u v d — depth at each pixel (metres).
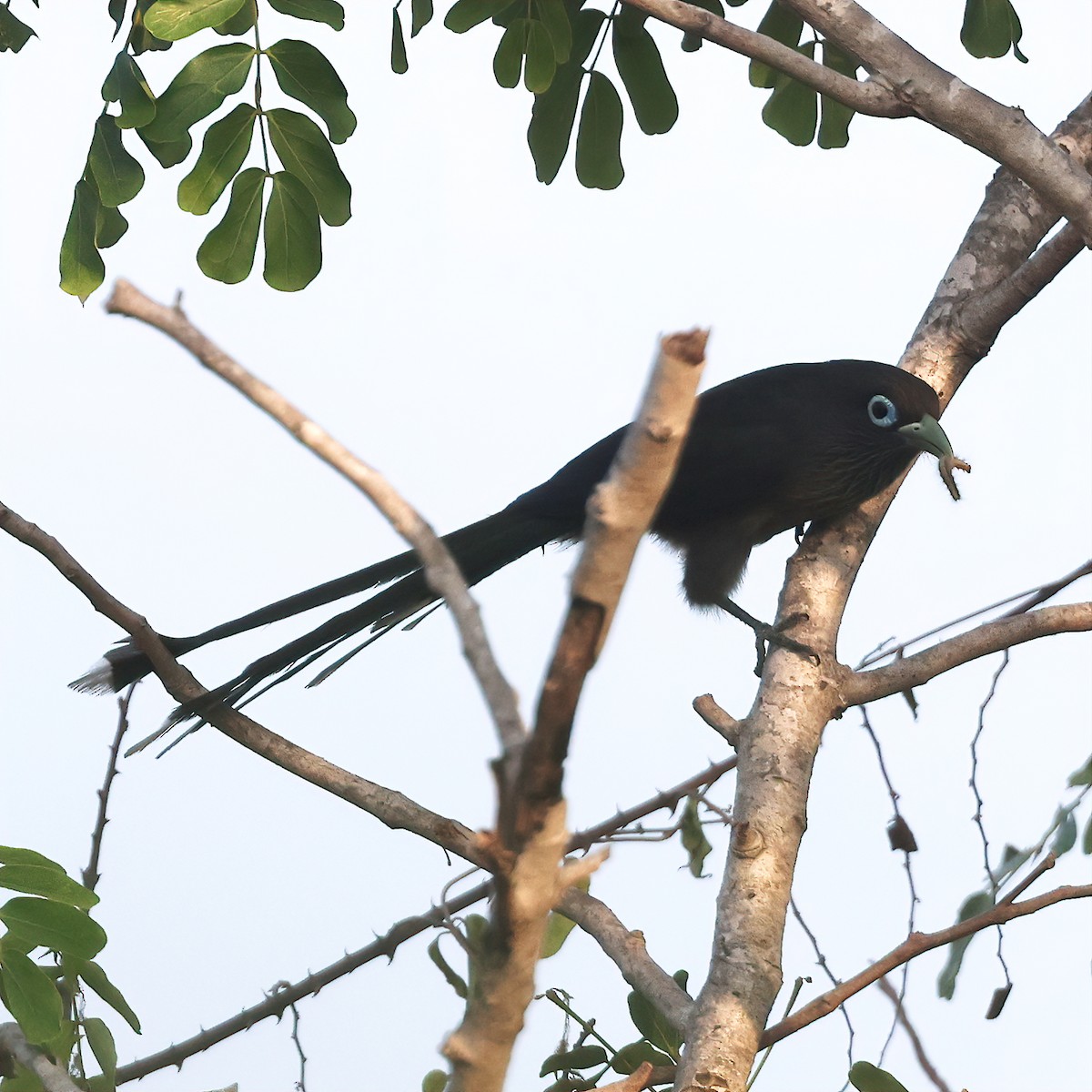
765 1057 5.88
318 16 7.21
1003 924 6.02
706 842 7.28
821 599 8.12
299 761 6.73
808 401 9.54
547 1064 6.56
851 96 7.00
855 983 5.86
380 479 2.71
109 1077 6.34
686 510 9.94
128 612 6.90
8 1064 6.16
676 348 2.49
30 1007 5.68
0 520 6.55
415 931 7.55
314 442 2.66
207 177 7.22
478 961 2.91
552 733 2.65
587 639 2.63
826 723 6.98
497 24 8.39
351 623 8.12
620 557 2.60
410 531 2.72
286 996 7.52
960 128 7.04
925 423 9.18
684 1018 5.75
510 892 2.78
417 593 8.23
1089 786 7.28
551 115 9.31
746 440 9.49
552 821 2.72
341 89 7.30
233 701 7.95
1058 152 7.02
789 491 9.52
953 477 9.10
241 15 7.23
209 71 7.17
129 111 7.15
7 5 8.72
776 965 5.88
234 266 7.31
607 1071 6.60
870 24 7.02
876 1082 6.06
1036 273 9.11
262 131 7.26
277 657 8.05
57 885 5.79
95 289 7.68
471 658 2.71
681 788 7.73
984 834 7.33
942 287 9.67
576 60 9.23
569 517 9.62
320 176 7.30
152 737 7.03
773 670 7.20
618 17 9.20
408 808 6.55
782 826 6.43
